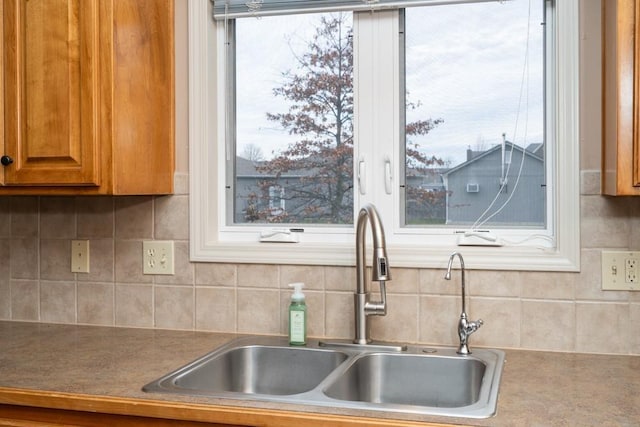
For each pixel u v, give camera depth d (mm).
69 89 1786
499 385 1445
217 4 2090
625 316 1754
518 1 1921
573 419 1216
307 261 1971
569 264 1777
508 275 1826
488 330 1843
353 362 1664
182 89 2082
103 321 2160
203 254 2057
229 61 2152
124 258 2137
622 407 1291
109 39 1768
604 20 1725
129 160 1850
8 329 2104
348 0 1973
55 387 1440
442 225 1992
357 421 1215
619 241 1751
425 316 1886
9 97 1840
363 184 2014
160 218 2102
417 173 2006
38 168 1823
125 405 1348
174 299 2094
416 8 1991
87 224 2174
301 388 1815
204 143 2068
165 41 2031
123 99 1820
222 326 2055
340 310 1956
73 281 2189
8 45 1835
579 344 1783
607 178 1686
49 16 1798
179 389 1411
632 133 1504
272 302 2012
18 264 2244
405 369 1756
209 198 2086
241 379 1854
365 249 1837
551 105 1901
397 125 2004
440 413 1239
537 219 1927
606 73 1702
